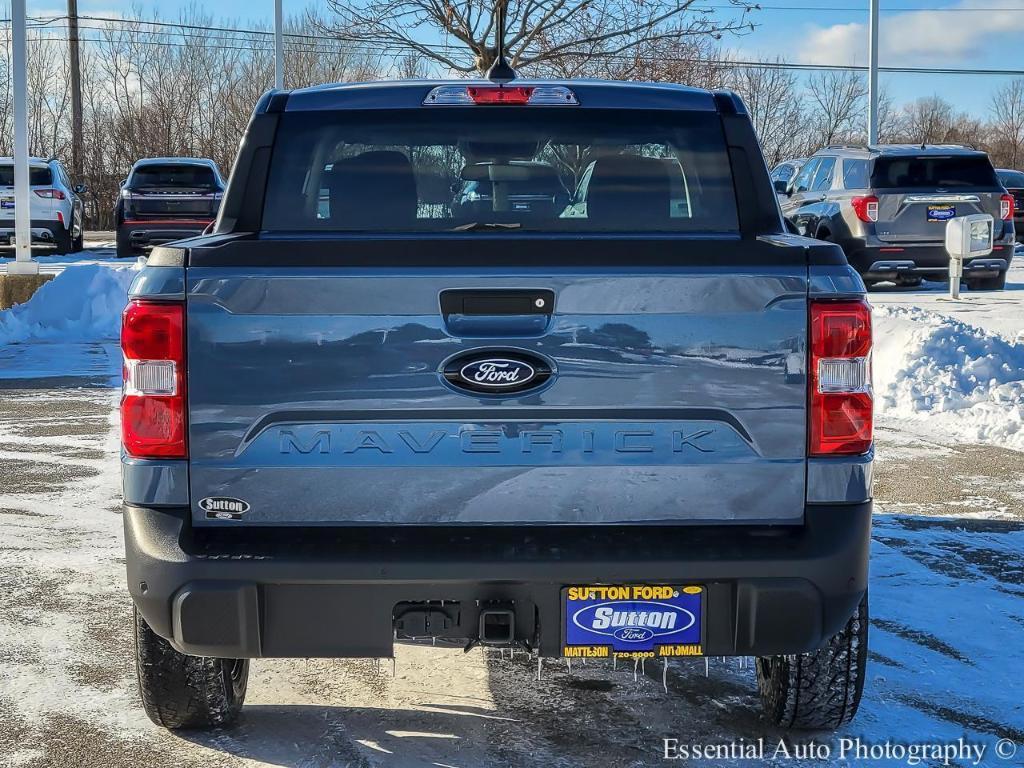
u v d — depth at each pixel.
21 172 17.55
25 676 4.40
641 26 20.45
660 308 3.16
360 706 4.14
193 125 48.22
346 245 3.15
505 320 3.15
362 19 20.44
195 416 3.16
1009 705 4.15
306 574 3.13
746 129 4.01
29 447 8.52
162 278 3.15
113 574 5.64
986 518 6.66
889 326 10.95
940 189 17.45
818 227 18.56
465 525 3.20
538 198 4.00
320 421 3.16
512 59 20.22
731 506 3.21
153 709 3.76
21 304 16.09
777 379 3.18
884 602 5.24
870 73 26.95
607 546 3.16
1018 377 10.13
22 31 17.44
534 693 4.26
